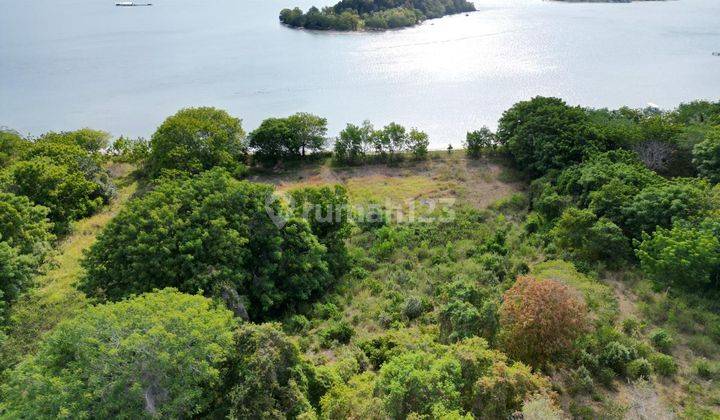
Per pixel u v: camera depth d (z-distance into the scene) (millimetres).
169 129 54562
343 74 102938
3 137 60594
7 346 29734
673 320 29469
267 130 62000
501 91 89188
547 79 93938
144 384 20031
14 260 33031
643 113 61969
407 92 90938
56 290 37094
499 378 22359
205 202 34531
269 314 34844
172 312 22172
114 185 57219
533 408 20703
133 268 30906
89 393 19172
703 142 43281
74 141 61812
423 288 36000
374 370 28031
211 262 32062
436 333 30078
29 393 19703
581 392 25031
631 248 35812
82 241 46062
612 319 29969
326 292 37500
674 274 31234
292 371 23719
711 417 23000
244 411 21516
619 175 41125
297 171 61938
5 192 44906
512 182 55000
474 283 33500
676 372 26125
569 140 50438
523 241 41594
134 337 20438
